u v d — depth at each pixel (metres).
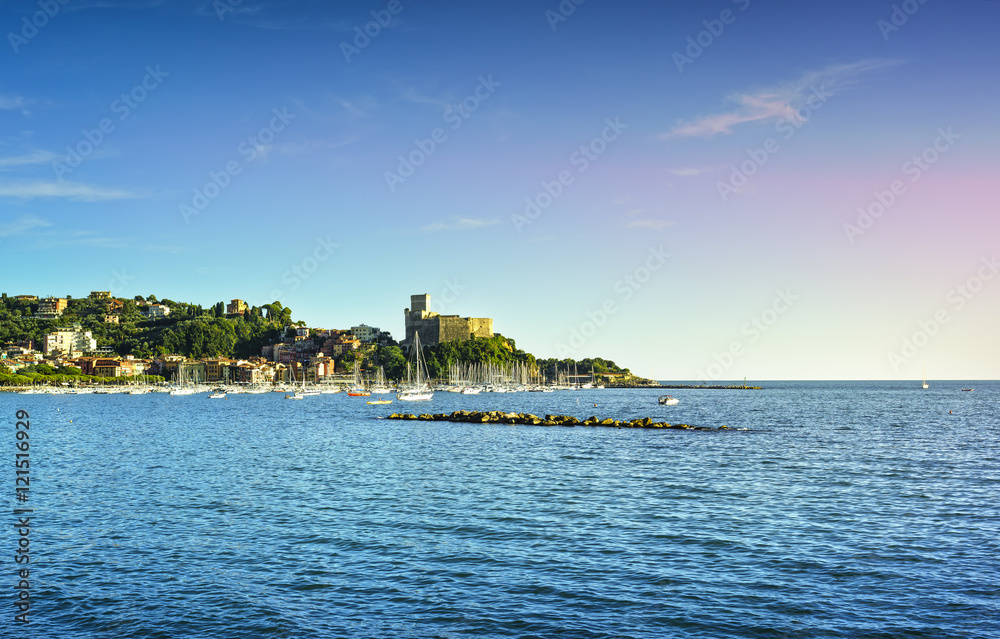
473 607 27.42
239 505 45.78
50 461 68.50
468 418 134.75
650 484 54.62
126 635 24.94
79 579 30.59
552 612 26.95
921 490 51.84
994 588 29.30
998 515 42.97
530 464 66.94
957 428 115.19
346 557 33.81
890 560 33.22
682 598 28.34
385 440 93.81
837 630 25.22
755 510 44.59
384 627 25.56
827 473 60.53
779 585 29.83
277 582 30.27
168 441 91.62
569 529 39.38
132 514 42.97
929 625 25.58
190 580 30.48
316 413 169.38
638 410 192.38
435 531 38.88
